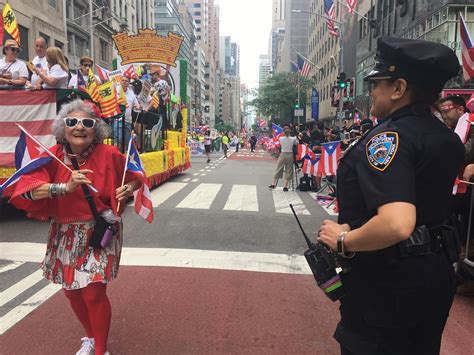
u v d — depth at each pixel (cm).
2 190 262
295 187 1216
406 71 164
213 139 3731
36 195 255
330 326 356
